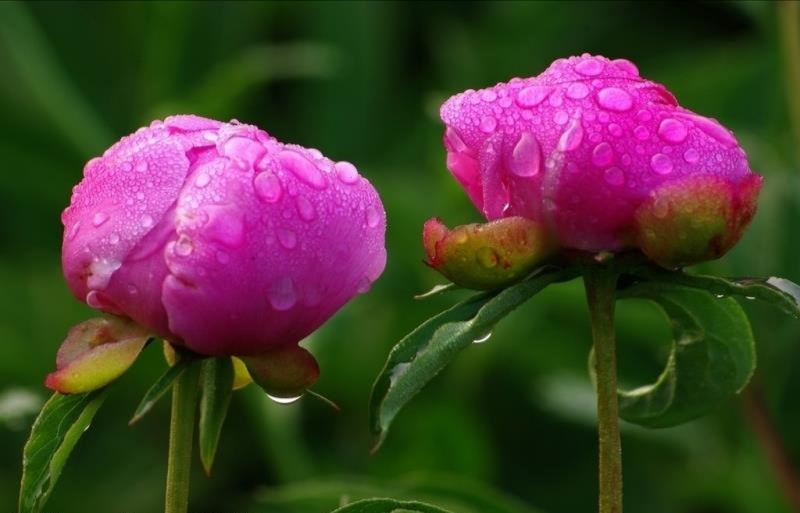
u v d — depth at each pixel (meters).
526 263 0.65
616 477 0.66
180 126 0.66
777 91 1.01
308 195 0.65
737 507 0.93
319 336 0.93
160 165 0.65
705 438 0.93
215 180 0.65
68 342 0.66
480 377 0.99
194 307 0.65
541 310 0.96
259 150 0.65
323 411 1.01
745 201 0.65
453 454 0.94
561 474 1.03
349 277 0.66
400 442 0.95
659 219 0.65
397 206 0.99
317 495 0.77
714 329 0.69
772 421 0.87
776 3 1.01
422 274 0.98
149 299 0.65
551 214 0.65
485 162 0.66
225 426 1.04
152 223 0.65
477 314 0.65
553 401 0.94
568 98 0.65
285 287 0.65
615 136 0.65
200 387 0.68
